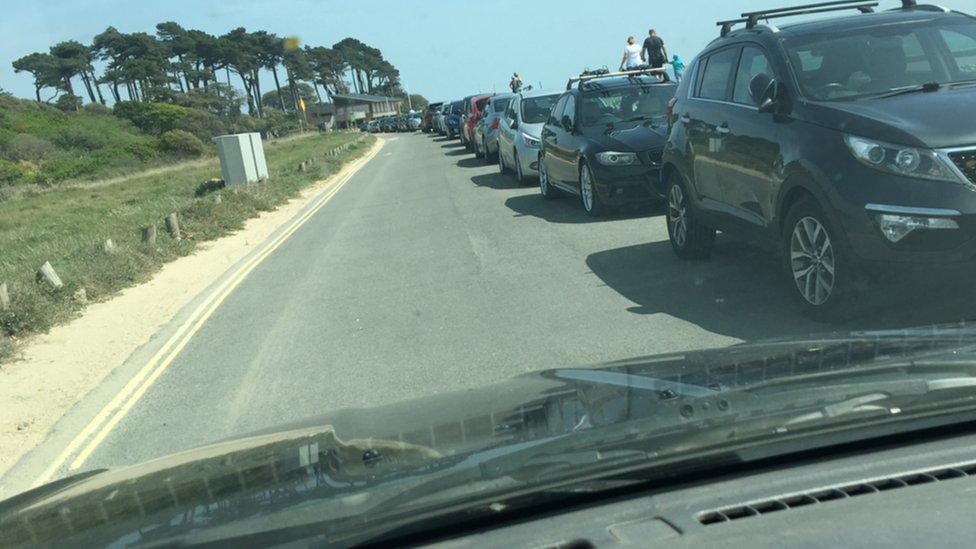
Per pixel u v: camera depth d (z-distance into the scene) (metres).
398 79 186.12
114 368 7.51
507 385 3.40
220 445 3.12
